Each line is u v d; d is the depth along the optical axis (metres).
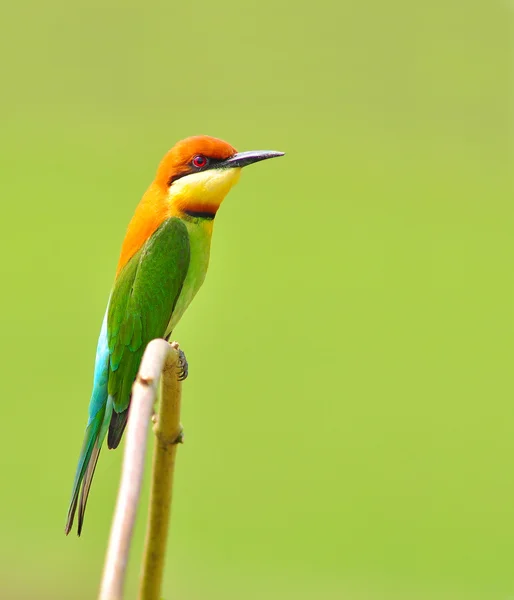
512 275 16.44
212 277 13.70
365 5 20.48
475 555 10.70
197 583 10.45
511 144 19.36
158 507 3.25
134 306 5.17
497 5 20.34
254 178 18.34
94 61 19.38
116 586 2.25
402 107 19.28
